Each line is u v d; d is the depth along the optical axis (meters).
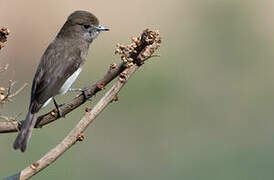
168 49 20.70
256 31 21.86
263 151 14.59
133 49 5.50
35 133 13.97
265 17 22.53
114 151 14.95
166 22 22.05
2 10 21.12
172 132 16.05
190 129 16.19
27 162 13.04
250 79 19.17
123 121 16.58
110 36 21.31
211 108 17.31
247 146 14.95
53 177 12.83
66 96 16.75
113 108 16.98
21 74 19.27
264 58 20.45
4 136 13.67
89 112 5.41
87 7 22.09
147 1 23.05
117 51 5.51
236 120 16.62
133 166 14.25
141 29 21.70
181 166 14.09
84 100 6.04
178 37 21.42
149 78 18.72
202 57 20.38
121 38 21.27
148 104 17.64
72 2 22.06
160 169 14.20
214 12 22.62
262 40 21.45
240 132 16.00
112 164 14.30
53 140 13.90
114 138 15.67
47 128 14.39
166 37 21.38
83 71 19.12
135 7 22.56
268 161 14.05
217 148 14.88
